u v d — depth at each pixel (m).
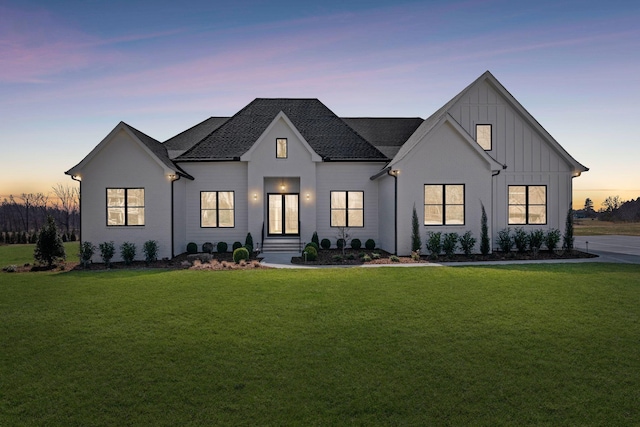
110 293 9.91
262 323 7.34
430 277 11.84
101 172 17.47
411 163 17.22
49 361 5.68
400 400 4.53
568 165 19.00
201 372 5.29
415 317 7.67
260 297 9.37
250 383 4.96
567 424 4.05
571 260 15.67
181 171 19.16
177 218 18.66
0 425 4.04
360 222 20.80
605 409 4.32
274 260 16.39
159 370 5.35
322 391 4.75
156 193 17.59
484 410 4.32
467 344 6.24
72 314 8.01
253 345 6.24
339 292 9.87
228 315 7.87
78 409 4.37
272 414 4.25
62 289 10.45
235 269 13.91
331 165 20.62
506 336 6.59
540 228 18.83
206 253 18.41
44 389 4.84
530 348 6.07
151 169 17.56
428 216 17.55
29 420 4.14
